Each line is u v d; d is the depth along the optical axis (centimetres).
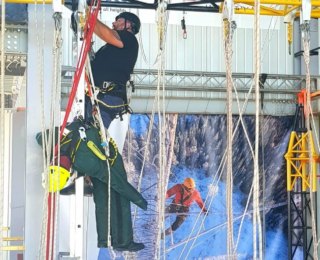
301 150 1847
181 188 1819
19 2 939
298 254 1870
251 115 1881
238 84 1875
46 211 682
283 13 1162
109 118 1208
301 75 1847
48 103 971
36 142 963
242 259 1811
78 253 916
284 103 1905
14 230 1742
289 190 1834
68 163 917
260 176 1873
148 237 1764
